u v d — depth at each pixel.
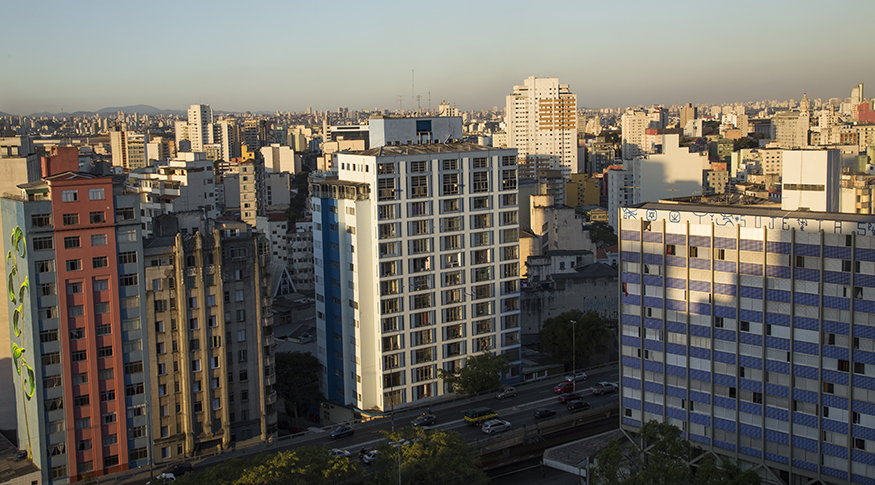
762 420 126.75
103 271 142.88
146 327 147.38
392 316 176.38
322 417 192.38
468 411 165.50
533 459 159.25
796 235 121.31
